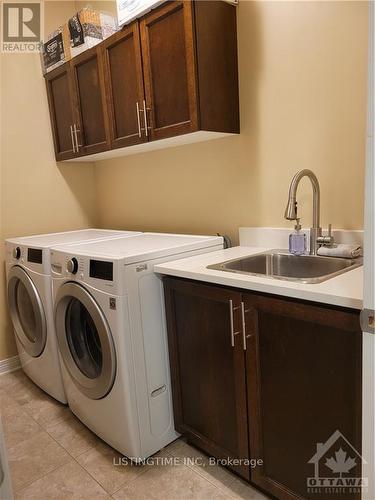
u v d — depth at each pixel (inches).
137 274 61.2
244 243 79.2
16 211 104.2
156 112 73.5
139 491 59.9
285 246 72.4
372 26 29.2
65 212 114.7
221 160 81.3
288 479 51.5
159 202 99.0
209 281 55.3
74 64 91.1
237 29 72.2
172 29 67.1
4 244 100.7
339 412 44.1
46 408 84.9
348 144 62.1
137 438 63.4
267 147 72.6
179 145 89.8
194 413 64.4
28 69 102.9
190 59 65.3
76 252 68.1
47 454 69.5
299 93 66.5
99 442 72.5
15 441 73.6
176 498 58.1
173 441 70.7
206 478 61.9
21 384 96.6
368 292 33.0
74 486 61.5
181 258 68.4
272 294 48.6
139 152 100.4
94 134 90.9
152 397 65.4
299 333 46.4
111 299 60.2
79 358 75.2
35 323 85.0
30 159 105.7
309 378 46.4
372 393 34.7
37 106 105.7
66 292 69.9
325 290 43.6
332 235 65.1
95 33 86.3
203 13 65.7
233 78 72.7
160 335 65.7
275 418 51.4
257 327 51.0
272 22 67.8
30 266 82.5
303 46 64.7
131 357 61.3
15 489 61.2
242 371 54.0
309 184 67.6
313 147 66.2
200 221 88.9
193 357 62.1
